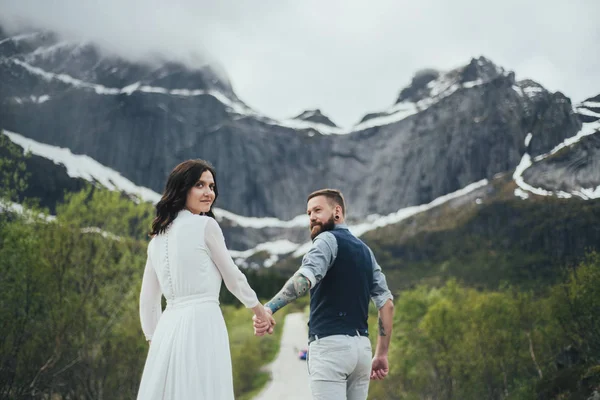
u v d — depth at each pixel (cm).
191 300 371
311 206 455
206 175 389
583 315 2395
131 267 2394
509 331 3544
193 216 381
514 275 15650
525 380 3183
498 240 19262
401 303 4472
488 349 3594
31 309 2117
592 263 2441
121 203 2439
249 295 383
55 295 2203
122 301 2375
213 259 378
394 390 4459
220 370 363
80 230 2356
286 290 398
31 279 2091
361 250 439
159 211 385
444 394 4147
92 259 2345
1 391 2098
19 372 2175
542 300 3453
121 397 2484
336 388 410
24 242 2039
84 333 2325
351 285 423
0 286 2050
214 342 365
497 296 3675
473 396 4000
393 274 19575
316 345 418
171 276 374
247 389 5369
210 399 354
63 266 2266
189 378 355
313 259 411
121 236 2430
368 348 427
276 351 7400
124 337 2462
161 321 377
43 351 2236
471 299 3919
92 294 2366
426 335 4147
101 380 2430
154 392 359
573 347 2462
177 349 360
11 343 2112
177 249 372
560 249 17138
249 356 5525
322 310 421
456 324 3766
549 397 2200
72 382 2398
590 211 18425
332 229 449
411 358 4219
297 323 10225
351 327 419
